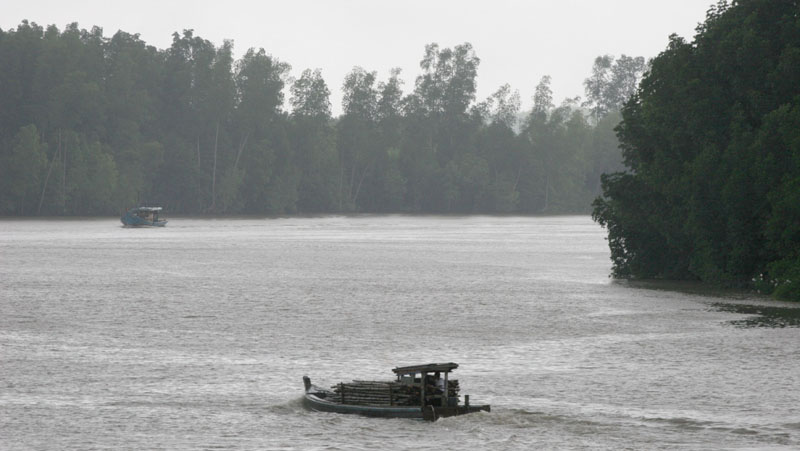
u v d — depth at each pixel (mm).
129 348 71500
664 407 52250
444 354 69312
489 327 82688
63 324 83688
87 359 66875
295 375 61625
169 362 65875
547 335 78188
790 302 101688
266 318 88125
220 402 54000
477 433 47344
